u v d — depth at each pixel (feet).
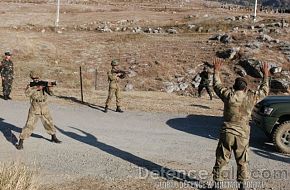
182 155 32.58
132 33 141.28
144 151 33.37
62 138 36.29
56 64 99.14
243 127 23.54
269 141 37.73
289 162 31.65
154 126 42.34
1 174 21.63
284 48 114.93
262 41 121.08
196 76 97.91
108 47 118.62
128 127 41.47
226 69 104.58
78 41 123.75
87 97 58.49
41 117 33.63
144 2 336.49
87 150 33.06
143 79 96.84
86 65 102.17
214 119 46.85
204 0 428.97
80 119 44.27
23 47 107.24
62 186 25.23
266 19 162.30
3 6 206.90
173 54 112.88
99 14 190.80
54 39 124.67
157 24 167.22
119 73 48.73
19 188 21.16
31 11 197.88
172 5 324.39
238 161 24.02
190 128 42.01
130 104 53.88
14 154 31.27
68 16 183.11
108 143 35.37
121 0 330.54
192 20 171.73
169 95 67.62
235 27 151.74
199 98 67.41
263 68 23.90
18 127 39.78
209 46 119.75
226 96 23.54
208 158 31.99
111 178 26.89
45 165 29.04
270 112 33.99
